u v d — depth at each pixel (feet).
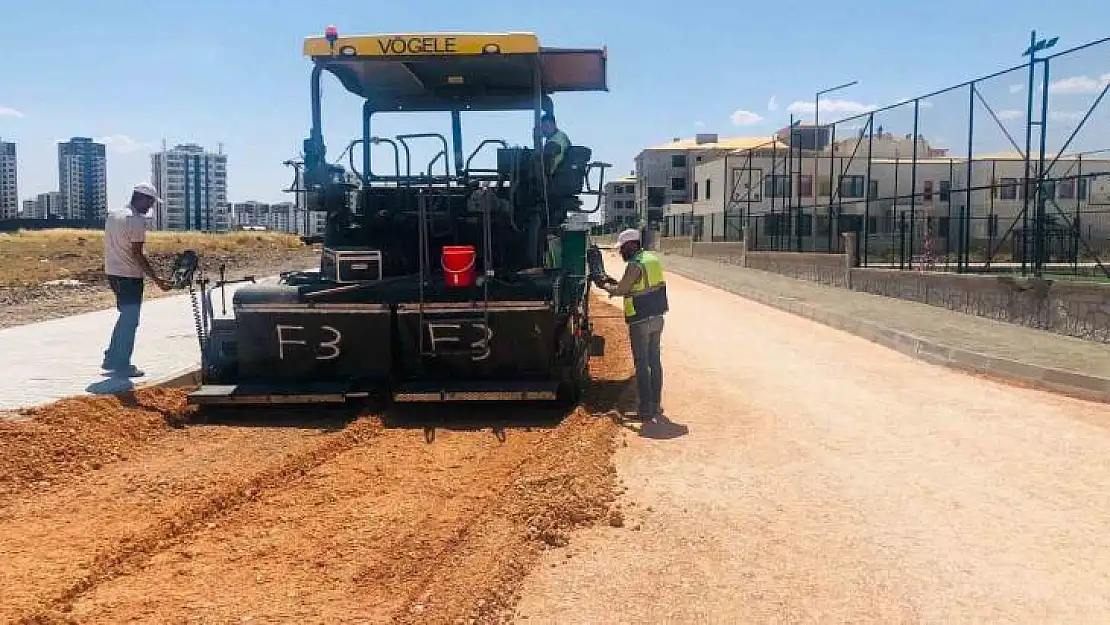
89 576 14.67
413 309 27.14
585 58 31.24
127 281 29.81
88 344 38.09
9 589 14.11
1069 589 14.56
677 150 292.61
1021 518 17.92
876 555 15.97
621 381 33.30
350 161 30.71
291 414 27.12
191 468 21.33
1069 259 78.54
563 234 34.68
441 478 20.62
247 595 14.11
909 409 28.19
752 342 44.73
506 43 28.76
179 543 16.44
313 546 16.28
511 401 28.30
